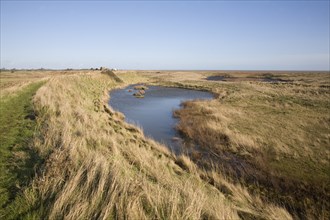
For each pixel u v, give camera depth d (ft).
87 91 96.84
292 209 23.06
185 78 250.57
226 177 29.22
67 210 14.85
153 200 16.81
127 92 127.13
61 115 40.37
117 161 23.06
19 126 34.81
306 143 39.86
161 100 100.12
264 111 65.51
